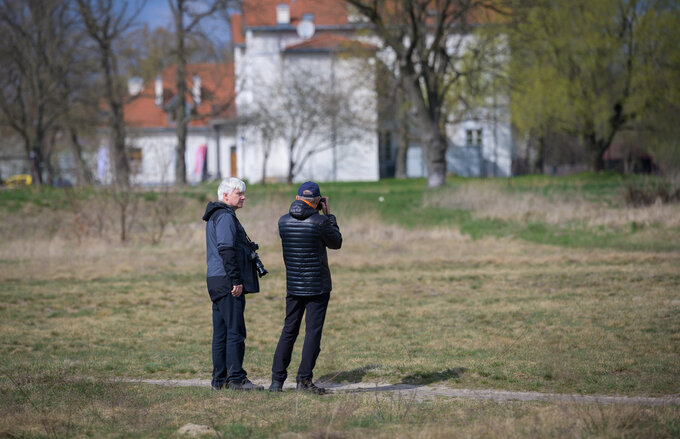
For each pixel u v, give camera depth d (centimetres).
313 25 16662
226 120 17775
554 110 12588
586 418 1731
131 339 3447
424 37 11594
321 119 15088
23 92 14612
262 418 1869
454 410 1962
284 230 2312
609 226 7256
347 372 2669
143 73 15312
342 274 5456
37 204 9600
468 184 10050
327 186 12825
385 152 17325
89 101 14938
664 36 11812
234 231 2288
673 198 7894
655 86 11944
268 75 16750
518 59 12388
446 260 5981
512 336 3186
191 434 1708
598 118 12425
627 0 11931
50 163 17162
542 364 2625
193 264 6125
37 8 14062
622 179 10675
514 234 7394
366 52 13825
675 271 4862
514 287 4606
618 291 4231
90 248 6875
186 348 3244
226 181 2355
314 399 2141
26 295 4694
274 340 3394
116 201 7944
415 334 3372
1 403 2042
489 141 17338
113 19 13700
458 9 11050
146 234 7688
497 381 2450
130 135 14112
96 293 4778
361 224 7831
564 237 7056
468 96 13612
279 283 5172
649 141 12975
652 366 2522
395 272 5500
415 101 11425
